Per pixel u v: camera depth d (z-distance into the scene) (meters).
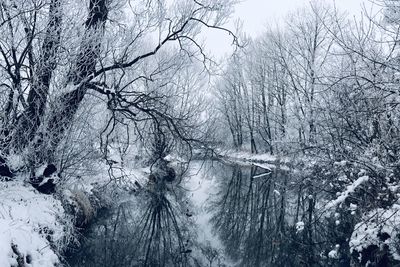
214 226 11.73
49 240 6.55
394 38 6.54
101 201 10.98
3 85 6.86
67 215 7.69
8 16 6.53
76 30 7.21
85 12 7.43
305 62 14.90
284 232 10.70
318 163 10.09
